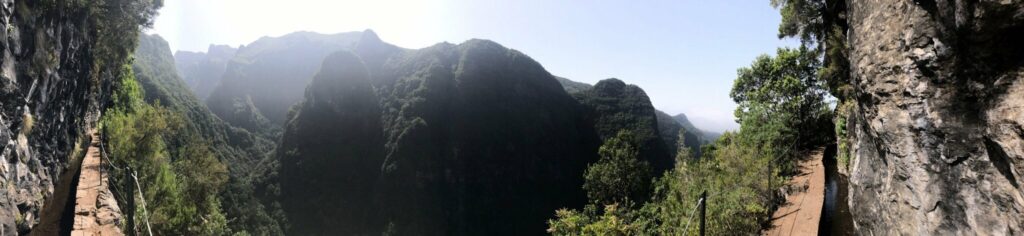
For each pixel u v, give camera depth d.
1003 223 4.49
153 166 23.53
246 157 89.81
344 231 70.56
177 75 107.75
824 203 13.70
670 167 73.44
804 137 22.11
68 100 18.91
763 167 14.66
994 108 4.50
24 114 13.65
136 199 19.89
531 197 75.31
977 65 4.70
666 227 12.70
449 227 68.69
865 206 8.52
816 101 22.55
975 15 4.40
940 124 5.42
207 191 30.42
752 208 11.81
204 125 82.75
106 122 24.78
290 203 72.50
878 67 7.02
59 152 18.31
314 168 75.12
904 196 6.46
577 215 16.55
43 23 14.65
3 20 11.73
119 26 22.88
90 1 19.47
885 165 7.41
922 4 5.61
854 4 8.36
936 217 5.61
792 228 11.53
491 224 70.94
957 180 5.21
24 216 13.33
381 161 75.50
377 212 70.56
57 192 17.66
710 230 10.80
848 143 12.40
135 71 71.19
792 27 16.92
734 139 20.77
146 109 27.72
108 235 14.22
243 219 62.50
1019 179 4.18
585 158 85.12
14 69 12.66
